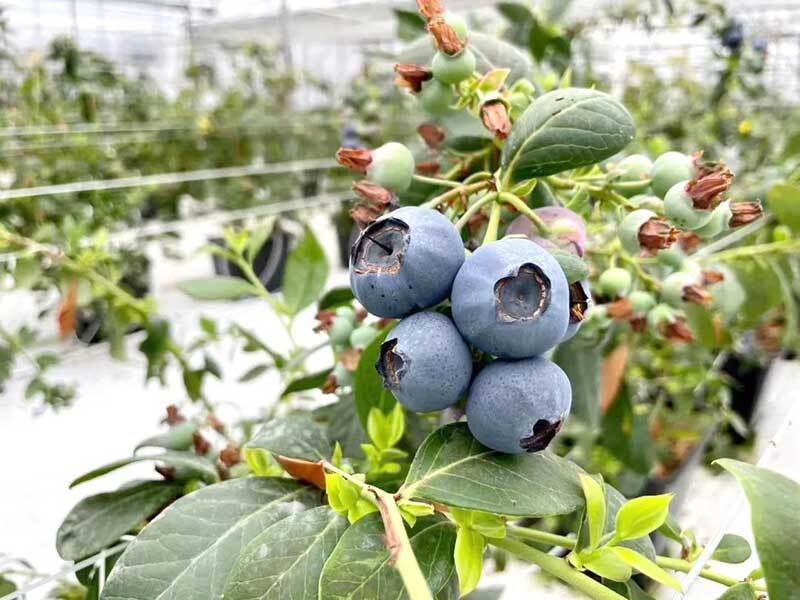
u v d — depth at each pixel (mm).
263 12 4059
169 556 413
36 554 1166
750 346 1411
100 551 578
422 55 629
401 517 347
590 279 791
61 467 1538
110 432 1700
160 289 2855
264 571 371
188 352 1227
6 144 2324
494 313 311
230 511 444
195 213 3184
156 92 3506
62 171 2316
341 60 5660
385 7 3359
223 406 1748
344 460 565
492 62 613
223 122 3119
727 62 2209
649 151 1259
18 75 3049
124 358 1259
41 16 3873
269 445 488
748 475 326
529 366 328
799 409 545
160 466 606
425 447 367
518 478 355
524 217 446
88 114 2895
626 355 932
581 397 778
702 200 445
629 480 1072
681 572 490
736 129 2285
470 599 601
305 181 3141
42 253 1281
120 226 2393
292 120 3227
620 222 507
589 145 414
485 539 388
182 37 4508
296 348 1007
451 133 570
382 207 456
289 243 2814
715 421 1218
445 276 333
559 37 1011
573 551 378
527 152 421
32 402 1868
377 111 2973
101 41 4410
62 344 2098
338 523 396
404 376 324
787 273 1024
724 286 881
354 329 667
